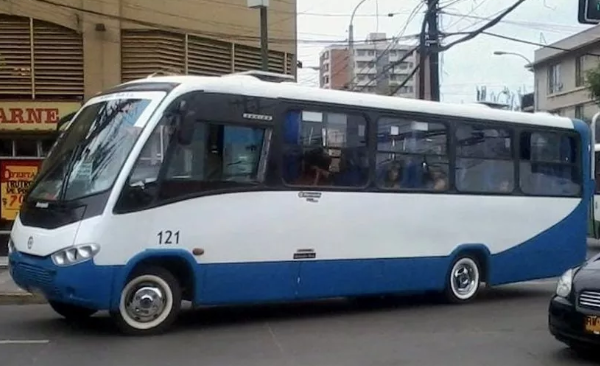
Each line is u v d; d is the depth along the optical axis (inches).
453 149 530.3
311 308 516.1
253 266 435.8
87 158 411.2
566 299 366.9
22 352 371.6
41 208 409.7
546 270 585.9
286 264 448.1
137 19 775.7
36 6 746.8
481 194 545.3
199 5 810.8
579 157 607.5
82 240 386.3
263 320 466.3
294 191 450.9
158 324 413.1
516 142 568.4
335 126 470.3
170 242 408.2
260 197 438.3
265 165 441.1
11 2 743.1
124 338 402.3
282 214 445.7
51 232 396.2
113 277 392.5
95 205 392.5
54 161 430.9
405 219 501.4
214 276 423.5
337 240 468.1
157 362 354.6
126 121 413.7
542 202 582.2
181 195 412.5
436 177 520.1
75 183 405.4
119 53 770.2
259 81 446.3
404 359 368.8
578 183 606.5
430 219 515.2
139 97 418.9
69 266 385.1
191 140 413.7
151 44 781.3
